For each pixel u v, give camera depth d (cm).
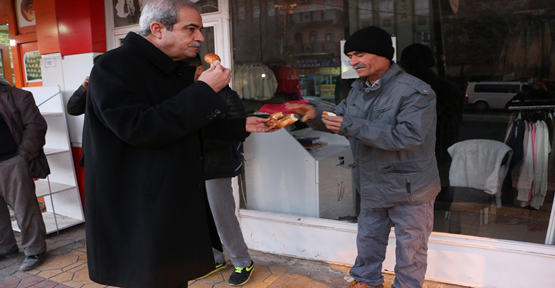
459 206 262
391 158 206
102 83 126
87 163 143
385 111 201
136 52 137
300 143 305
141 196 136
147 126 124
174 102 128
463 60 250
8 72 533
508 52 238
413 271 218
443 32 253
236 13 315
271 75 309
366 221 232
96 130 137
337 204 297
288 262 304
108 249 141
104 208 138
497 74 243
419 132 187
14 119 313
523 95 238
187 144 144
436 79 259
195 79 152
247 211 328
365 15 273
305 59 297
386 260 274
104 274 142
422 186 205
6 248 336
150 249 136
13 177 308
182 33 137
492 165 251
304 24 294
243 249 275
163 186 137
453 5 248
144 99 133
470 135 255
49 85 415
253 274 286
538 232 242
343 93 288
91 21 368
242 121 171
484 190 255
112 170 137
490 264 246
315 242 302
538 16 228
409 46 263
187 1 140
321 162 299
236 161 291
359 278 241
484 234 256
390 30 267
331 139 293
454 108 257
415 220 210
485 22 241
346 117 194
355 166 229
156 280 137
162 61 139
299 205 313
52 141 412
